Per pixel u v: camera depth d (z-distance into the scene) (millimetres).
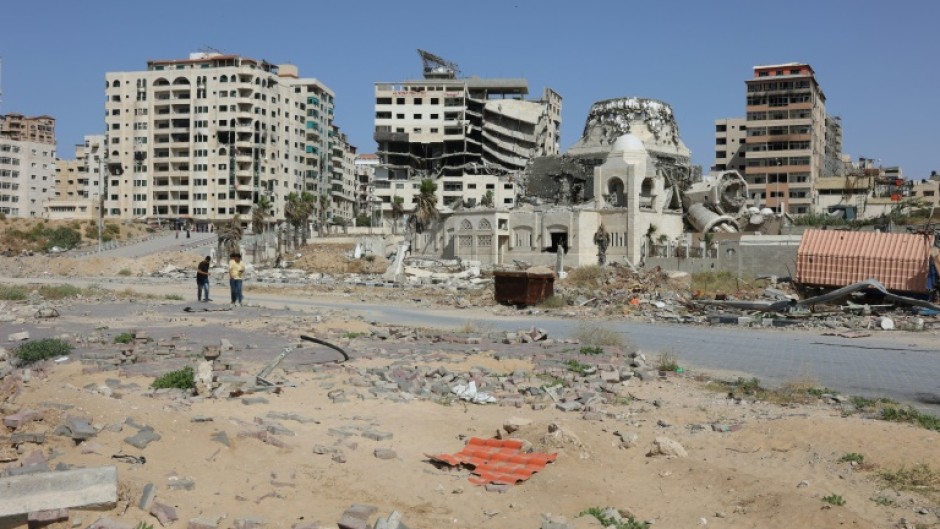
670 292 51125
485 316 40219
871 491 10242
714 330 34438
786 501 9641
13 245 115688
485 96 187500
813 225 99562
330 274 75812
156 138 157125
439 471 11047
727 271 67750
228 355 20703
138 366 18094
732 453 12273
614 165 97562
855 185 145875
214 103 154500
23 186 174750
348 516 8852
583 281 63094
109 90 157750
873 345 28375
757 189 147750
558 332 31281
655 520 9516
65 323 28141
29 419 10383
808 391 17828
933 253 46188
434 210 107562
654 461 11695
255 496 9359
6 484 8188
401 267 70000
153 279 69062
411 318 37562
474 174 164500
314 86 180500
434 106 171375
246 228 147625
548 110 187375
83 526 8016
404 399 15617
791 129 146750
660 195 99438
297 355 21219
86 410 10930
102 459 9492
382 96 171625
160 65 160875
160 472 9445
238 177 155375
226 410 13359
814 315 39156
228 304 37594
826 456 11656
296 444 11461
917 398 17359
